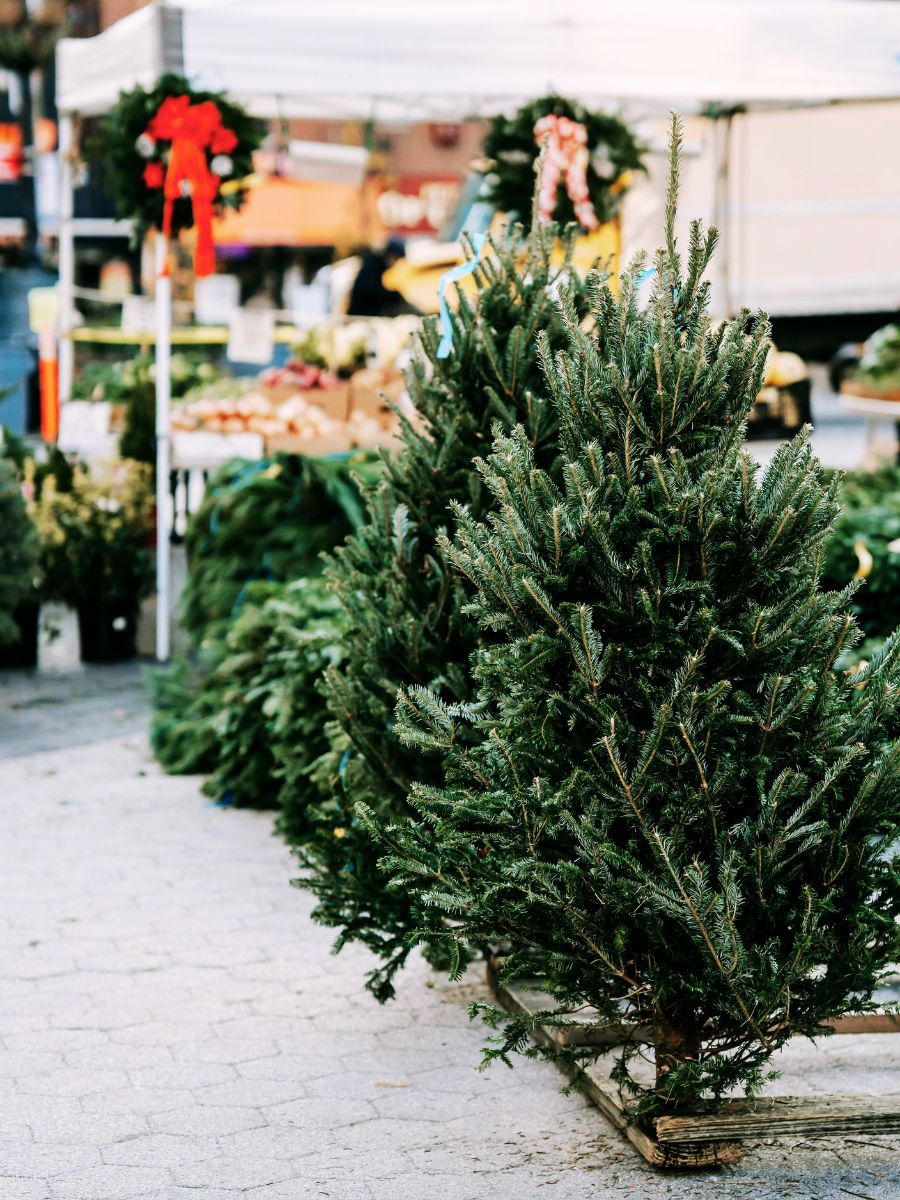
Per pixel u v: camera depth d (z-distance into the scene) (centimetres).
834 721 336
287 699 611
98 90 1000
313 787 609
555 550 333
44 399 1348
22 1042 426
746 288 1633
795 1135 353
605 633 338
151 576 1011
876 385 1383
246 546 781
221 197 941
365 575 443
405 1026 442
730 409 352
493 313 440
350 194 1788
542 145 443
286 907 545
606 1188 346
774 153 1609
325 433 961
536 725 335
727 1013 340
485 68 939
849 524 764
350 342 1120
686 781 330
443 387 442
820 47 954
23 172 2416
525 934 353
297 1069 411
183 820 655
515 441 361
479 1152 363
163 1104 388
